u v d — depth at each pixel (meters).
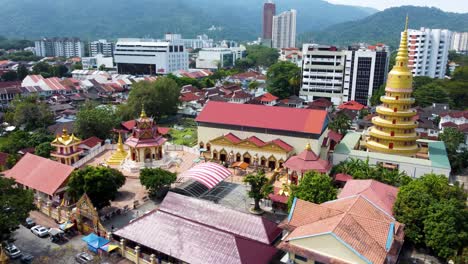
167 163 108.69
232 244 58.53
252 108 115.12
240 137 112.56
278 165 105.31
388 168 97.56
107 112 137.88
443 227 58.19
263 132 109.06
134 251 63.62
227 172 91.31
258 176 78.62
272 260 60.72
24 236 71.25
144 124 108.00
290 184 84.00
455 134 114.69
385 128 104.94
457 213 59.53
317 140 103.00
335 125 129.75
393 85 102.56
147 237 64.06
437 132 139.00
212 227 66.00
